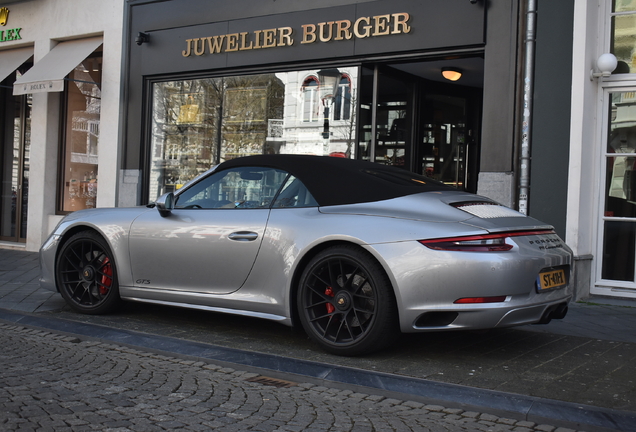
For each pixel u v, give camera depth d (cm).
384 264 372
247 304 432
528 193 656
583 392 332
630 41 655
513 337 462
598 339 462
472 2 695
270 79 880
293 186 438
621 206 656
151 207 508
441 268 360
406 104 843
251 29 870
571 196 629
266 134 886
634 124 651
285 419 288
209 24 909
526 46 655
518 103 666
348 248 390
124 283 498
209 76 925
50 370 363
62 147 1102
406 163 847
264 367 375
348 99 804
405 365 380
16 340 443
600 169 661
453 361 392
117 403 304
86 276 521
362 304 395
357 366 377
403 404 319
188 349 414
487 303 356
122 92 1000
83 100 1077
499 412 306
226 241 442
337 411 303
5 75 1128
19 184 1170
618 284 654
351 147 802
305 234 407
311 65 827
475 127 931
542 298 377
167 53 952
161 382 344
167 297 475
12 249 1134
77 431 264
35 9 1109
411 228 376
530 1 652
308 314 405
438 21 720
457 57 735
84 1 1044
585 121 635
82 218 526
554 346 437
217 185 477
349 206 410
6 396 310
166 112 977
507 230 371
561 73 639
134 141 988
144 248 485
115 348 425
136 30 988
